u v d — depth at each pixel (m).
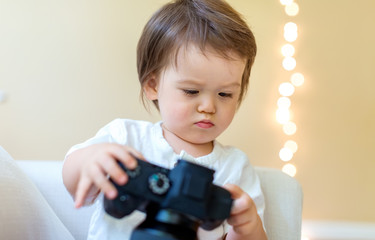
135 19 1.55
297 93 1.67
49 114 1.53
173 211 0.39
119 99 1.56
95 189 0.55
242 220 0.52
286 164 1.67
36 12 1.51
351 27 1.67
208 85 0.67
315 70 1.66
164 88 0.71
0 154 0.73
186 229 0.39
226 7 0.79
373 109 1.70
